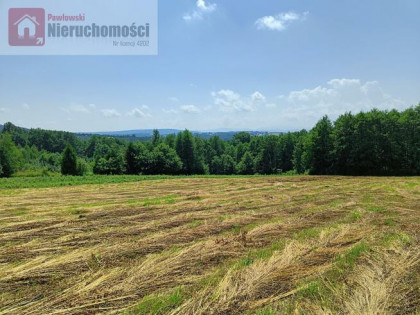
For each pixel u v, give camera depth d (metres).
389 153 38.25
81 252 6.59
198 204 12.88
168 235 7.89
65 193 18.20
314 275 5.21
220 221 9.49
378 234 7.69
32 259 6.22
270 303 4.31
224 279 5.07
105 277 5.22
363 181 24.80
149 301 4.35
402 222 9.04
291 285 4.86
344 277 5.12
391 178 28.55
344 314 4.02
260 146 77.94
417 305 4.25
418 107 38.66
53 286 4.93
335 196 14.97
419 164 37.44
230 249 6.68
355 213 10.29
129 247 6.89
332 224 8.87
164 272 5.43
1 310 4.18
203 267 5.66
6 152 52.97
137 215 10.53
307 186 20.70
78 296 4.57
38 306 4.29
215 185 22.83
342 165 41.31
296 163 58.91
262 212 10.82
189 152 67.88
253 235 7.76
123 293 4.66
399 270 5.43
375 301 4.34
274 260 5.89
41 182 25.55
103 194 17.55
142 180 28.67
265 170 71.38
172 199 14.78
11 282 5.09
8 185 22.59
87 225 9.09
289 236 7.68
